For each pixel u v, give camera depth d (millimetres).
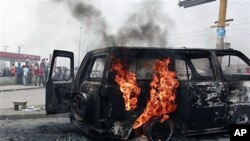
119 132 5285
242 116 6121
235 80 6230
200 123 5797
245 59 6480
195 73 6027
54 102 6477
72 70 6844
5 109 9648
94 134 5656
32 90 18297
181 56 5828
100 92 5277
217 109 5918
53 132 6727
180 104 5594
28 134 6496
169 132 5555
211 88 5875
